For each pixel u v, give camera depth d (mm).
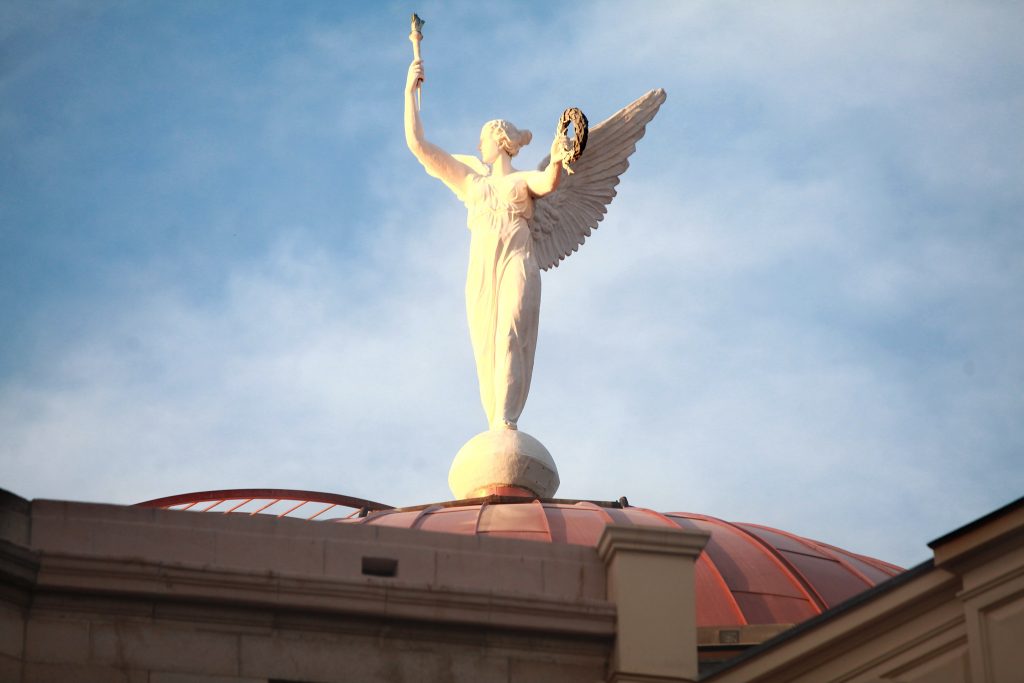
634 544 35719
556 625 35094
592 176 48906
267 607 34125
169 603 33938
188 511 34938
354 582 34438
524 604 35000
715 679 33656
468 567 35688
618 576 35531
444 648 34781
